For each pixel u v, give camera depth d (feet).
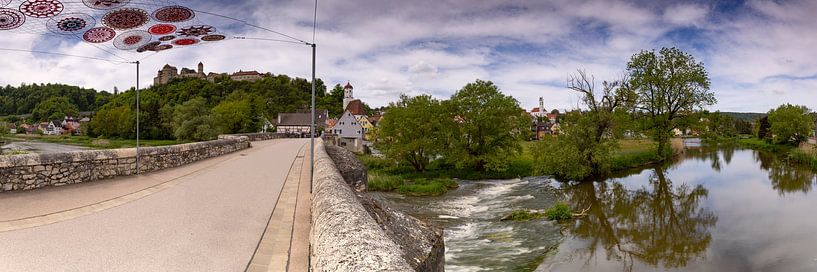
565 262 57.21
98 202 34.45
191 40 33.32
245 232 26.40
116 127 327.67
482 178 138.51
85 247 22.27
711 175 136.36
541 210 86.02
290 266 20.62
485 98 148.25
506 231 71.41
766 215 83.05
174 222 28.22
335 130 344.28
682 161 178.50
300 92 520.42
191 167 62.95
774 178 128.47
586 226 75.46
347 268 12.99
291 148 112.68
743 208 89.66
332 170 38.11
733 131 381.81
